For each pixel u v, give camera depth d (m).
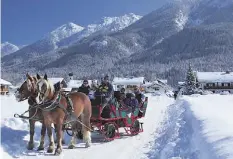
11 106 24.39
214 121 11.59
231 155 6.46
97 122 13.04
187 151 8.70
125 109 14.06
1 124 13.10
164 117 21.25
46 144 11.76
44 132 10.97
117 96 14.95
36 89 10.24
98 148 11.50
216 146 7.45
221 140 7.91
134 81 114.69
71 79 101.50
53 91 10.59
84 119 12.01
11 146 10.67
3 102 29.62
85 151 10.98
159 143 11.49
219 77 109.06
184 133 11.58
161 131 14.83
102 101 12.98
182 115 18.11
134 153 10.52
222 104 25.52
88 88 14.16
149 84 117.50
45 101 10.38
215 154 6.90
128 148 11.42
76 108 11.41
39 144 11.58
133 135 14.30
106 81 13.53
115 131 13.43
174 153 8.91
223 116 13.78
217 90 108.06
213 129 9.76
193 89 88.56
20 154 10.16
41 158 9.83
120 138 13.55
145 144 12.03
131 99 14.90
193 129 11.44
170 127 14.56
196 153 8.12
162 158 8.88
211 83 108.50
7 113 17.98
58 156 10.12
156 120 19.67
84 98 12.05
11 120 13.85
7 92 88.25
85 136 11.82
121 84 114.06
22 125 13.73
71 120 11.27
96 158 9.99
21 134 12.24
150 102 41.31
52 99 10.42
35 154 10.26
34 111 11.04
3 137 11.33
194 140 9.48
